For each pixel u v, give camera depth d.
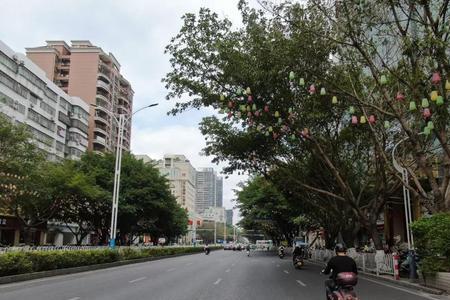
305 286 16.19
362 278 20.45
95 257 26.09
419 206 29.20
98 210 45.44
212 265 29.34
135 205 45.81
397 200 31.19
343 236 30.36
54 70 89.06
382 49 20.62
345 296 9.28
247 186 55.38
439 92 13.88
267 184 49.53
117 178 31.98
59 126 69.62
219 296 13.18
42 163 35.91
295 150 27.73
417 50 14.31
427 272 15.51
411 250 17.59
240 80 18.81
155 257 39.62
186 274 21.52
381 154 19.97
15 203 35.44
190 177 136.88
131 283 16.94
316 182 29.28
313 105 19.52
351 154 28.52
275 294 13.77
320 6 16.73
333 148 24.42
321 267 29.47
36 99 60.94
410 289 15.82
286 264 31.42
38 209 39.12
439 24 15.02
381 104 20.16
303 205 36.53
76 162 47.00
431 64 14.07
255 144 25.20
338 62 20.41
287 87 18.69
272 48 17.56
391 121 22.34
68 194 38.59
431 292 14.70
